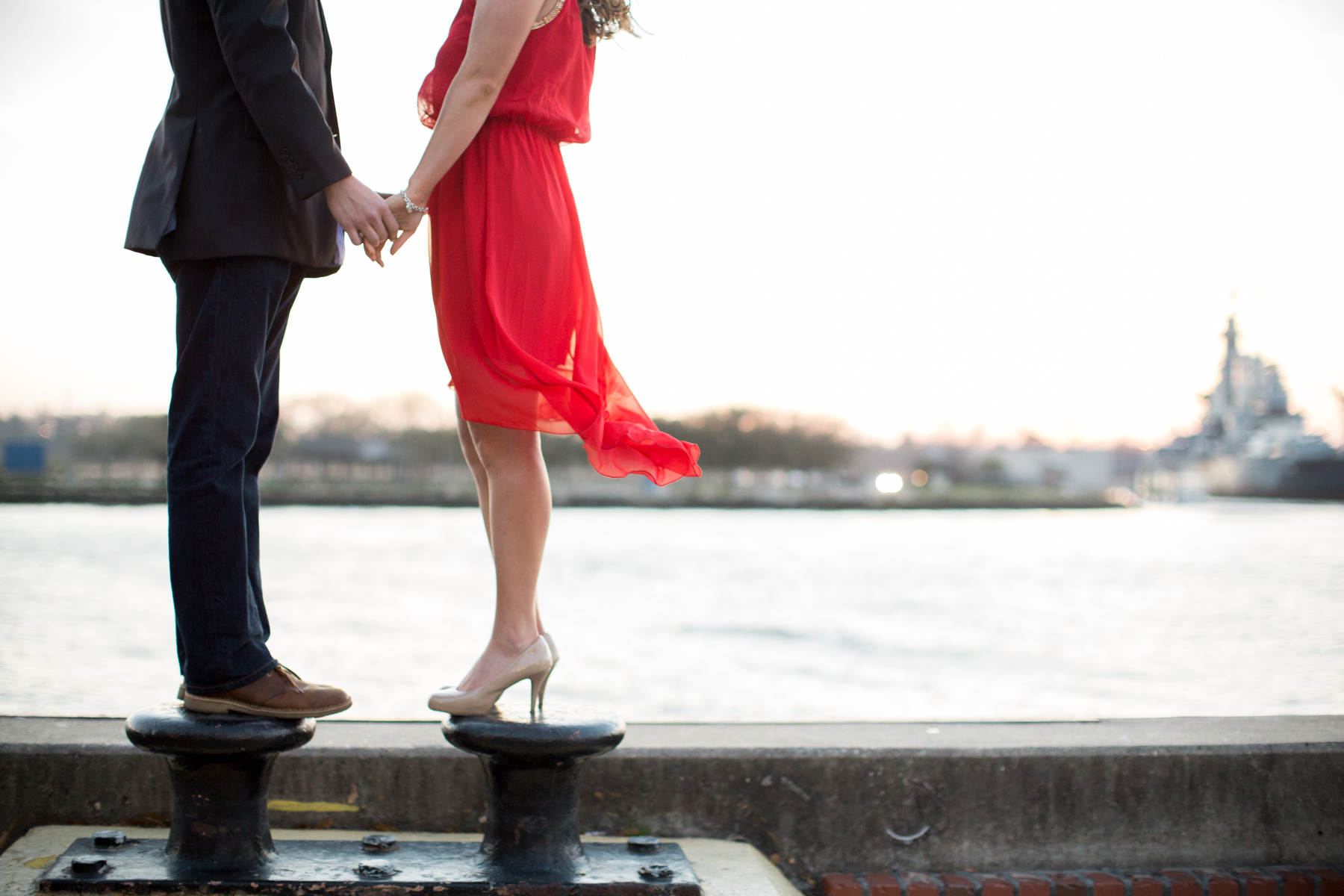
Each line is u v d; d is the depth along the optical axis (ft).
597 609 108.47
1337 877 8.95
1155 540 223.71
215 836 6.79
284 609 96.58
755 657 73.26
